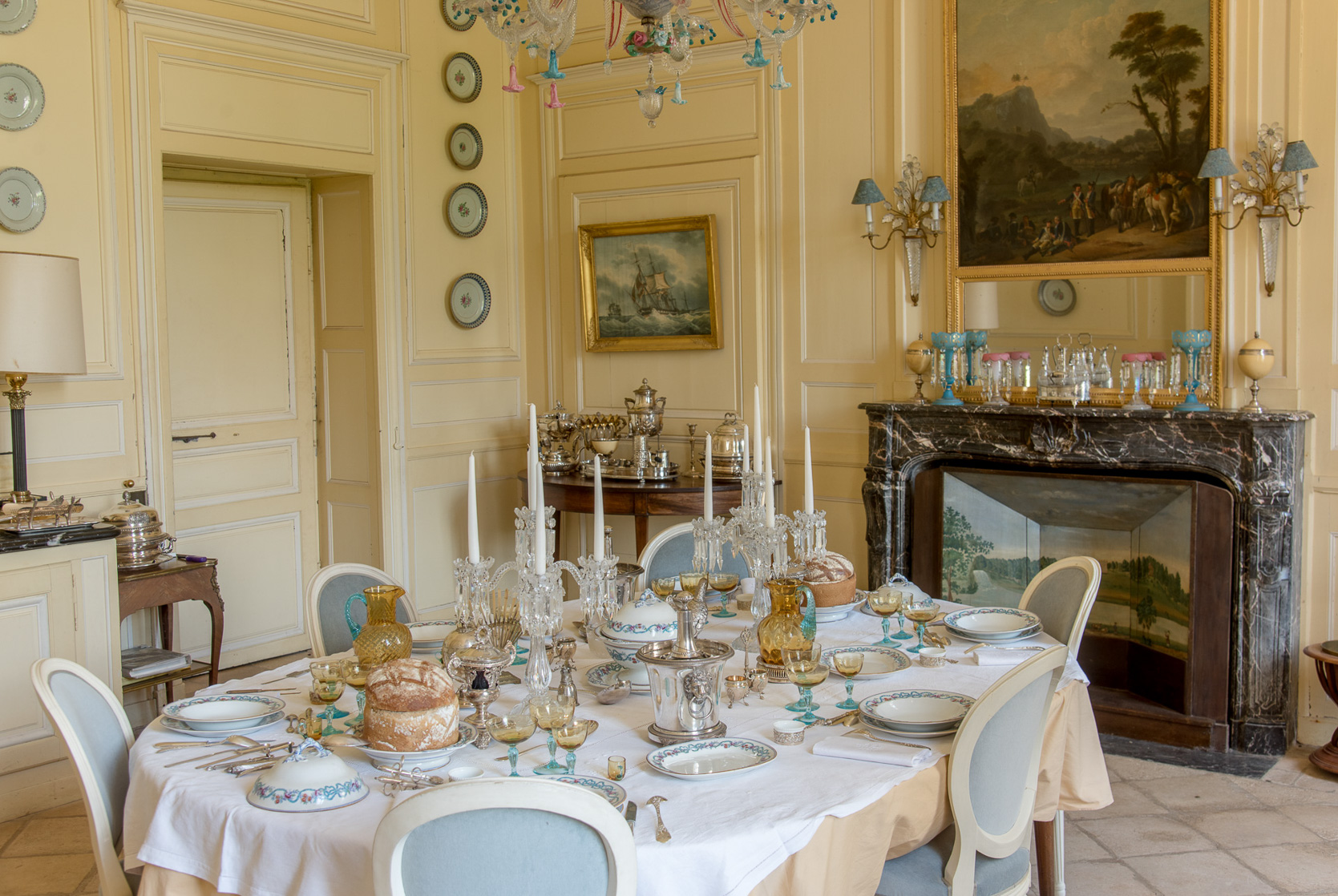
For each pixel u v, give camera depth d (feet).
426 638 9.23
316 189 17.94
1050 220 14.57
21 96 12.99
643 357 18.56
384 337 17.46
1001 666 8.66
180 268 16.46
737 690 7.93
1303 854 10.74
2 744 11.74
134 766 7.01
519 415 19.75
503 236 19.26
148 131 14.28
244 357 17.30
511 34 8.91
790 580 8.55
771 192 16.98
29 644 11.73
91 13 13.69
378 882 5.30
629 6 8.55
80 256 13.64
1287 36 12.96
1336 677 12.45
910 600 9.96
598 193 18.63
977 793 6.97
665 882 5.61
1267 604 12.99
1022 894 7.52
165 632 14.23
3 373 12.78
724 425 17.15
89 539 12.02
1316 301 13.08
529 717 6.86
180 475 16.55
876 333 16.25
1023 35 14.55
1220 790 12.25
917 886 7.06
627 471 17.65
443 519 18.60
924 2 15.42
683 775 6.48
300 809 6.09
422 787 6.38
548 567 7.45
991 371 14.94
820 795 6.30
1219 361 13.52
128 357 14.15
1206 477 13.46
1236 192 13.29
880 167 16.03
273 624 17.85
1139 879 10.30
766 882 5.88
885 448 15.51
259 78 15.60
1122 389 14.17
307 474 18.25
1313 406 13.20
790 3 8.96
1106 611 14.40
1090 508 14.17
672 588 9.96
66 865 10.95
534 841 5.27
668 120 17.83
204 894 6.34
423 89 17.87
